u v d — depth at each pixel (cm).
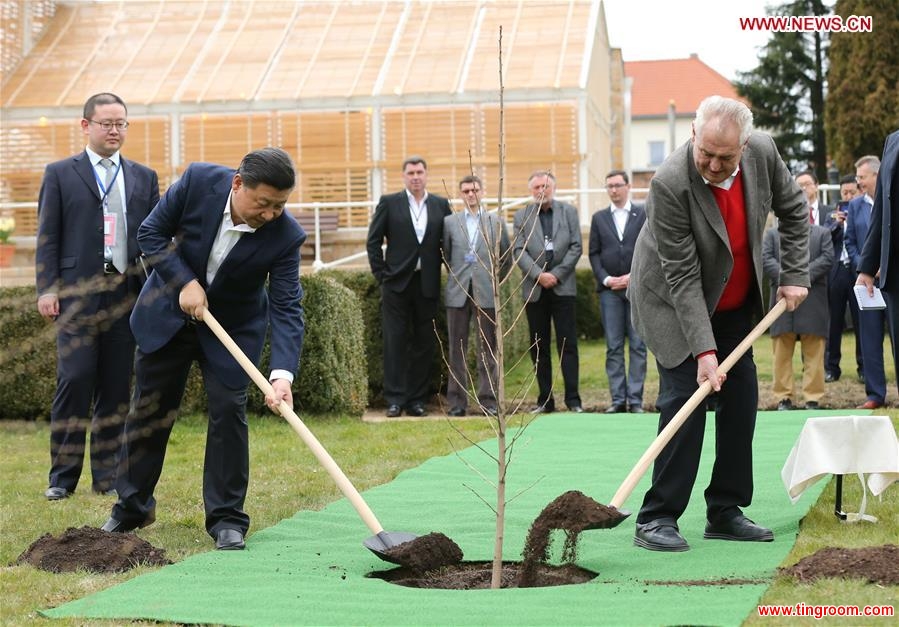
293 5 2164
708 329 497
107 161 690
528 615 388
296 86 1970
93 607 412
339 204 1425
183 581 452
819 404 1046
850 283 1180
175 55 2073
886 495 596
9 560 507
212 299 530
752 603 390
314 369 989
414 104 1919
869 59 2430
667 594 410
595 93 2069
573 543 482
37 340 724
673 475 507
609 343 1061
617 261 1057
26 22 2094
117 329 682
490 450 813
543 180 1056
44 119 1955
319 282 994
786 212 523
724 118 470
